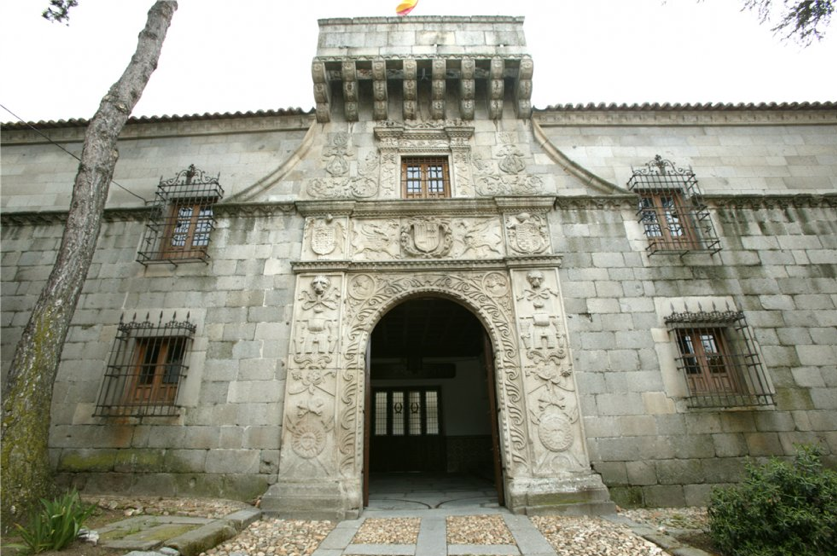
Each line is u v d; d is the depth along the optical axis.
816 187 9.34
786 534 4.36
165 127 10.00
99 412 7.41
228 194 9.34
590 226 8.61
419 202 8.65
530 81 9.62
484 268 8.19
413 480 11.36
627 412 7.25
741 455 7.04
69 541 4.07
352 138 9.63
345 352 7.59
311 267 8.12
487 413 14.16
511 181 9.15
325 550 4.80
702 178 9.38
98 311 8.11
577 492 6.59
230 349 7.73
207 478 6.98
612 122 9.90
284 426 7.14
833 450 7.07
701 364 7.68
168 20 7.73
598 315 7.88
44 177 9.77
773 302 8.09
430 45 10.13
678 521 5.95
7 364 7.90
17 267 8.74
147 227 8.77
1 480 4.87
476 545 4.93
